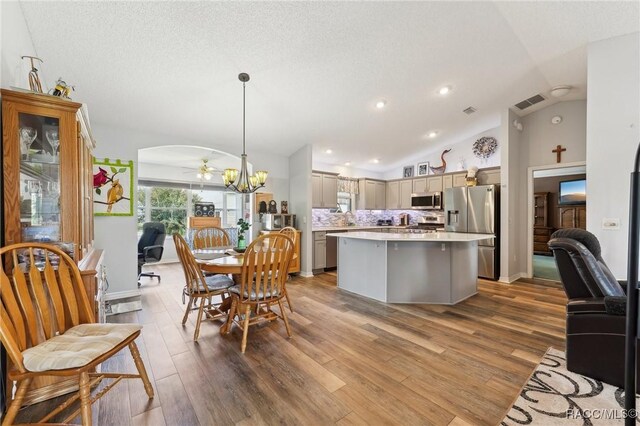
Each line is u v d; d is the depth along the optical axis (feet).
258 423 5.09
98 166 11.98
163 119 12.34
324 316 10.32
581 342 6.52
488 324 9.57
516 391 5.97
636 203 2.84
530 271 16.39
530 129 16.28
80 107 6.38
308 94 11.73
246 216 23.06
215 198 25.30
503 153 15.57
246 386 6.15
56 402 5.63
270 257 8.08
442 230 19.24
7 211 5.63
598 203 9.03
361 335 8.69
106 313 10.52
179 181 22.98
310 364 7.02
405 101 13.33
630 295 2.87
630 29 8.48
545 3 8.04
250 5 7.45
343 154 20.03
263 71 9.96
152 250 15.12
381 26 8.66
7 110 5.62
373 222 24.47
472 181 17.66
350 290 13.64
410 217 23.41
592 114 9.18
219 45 8.59
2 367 5.41
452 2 8.07
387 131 16.65
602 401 5.65
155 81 9.91
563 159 15.17
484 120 16.85
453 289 11.78
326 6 7.75
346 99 12.48
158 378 6.43
